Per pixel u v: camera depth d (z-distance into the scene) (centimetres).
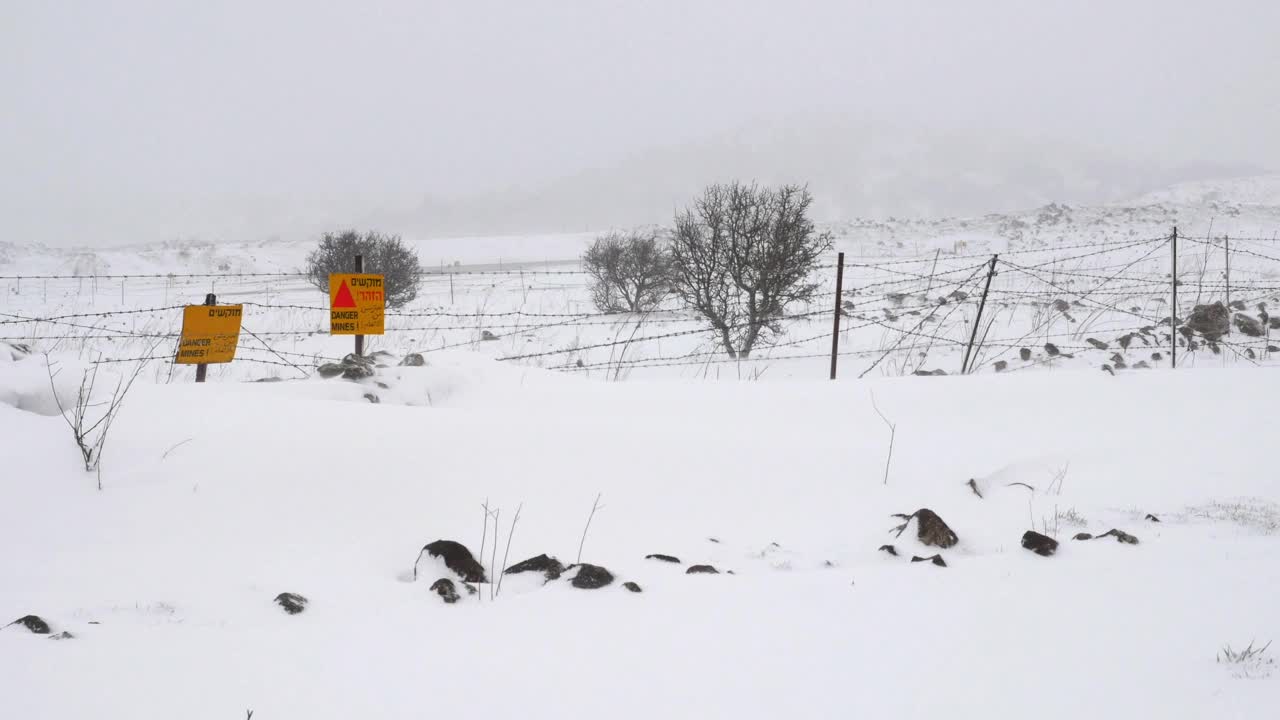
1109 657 279
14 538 368
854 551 477
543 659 275
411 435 563
